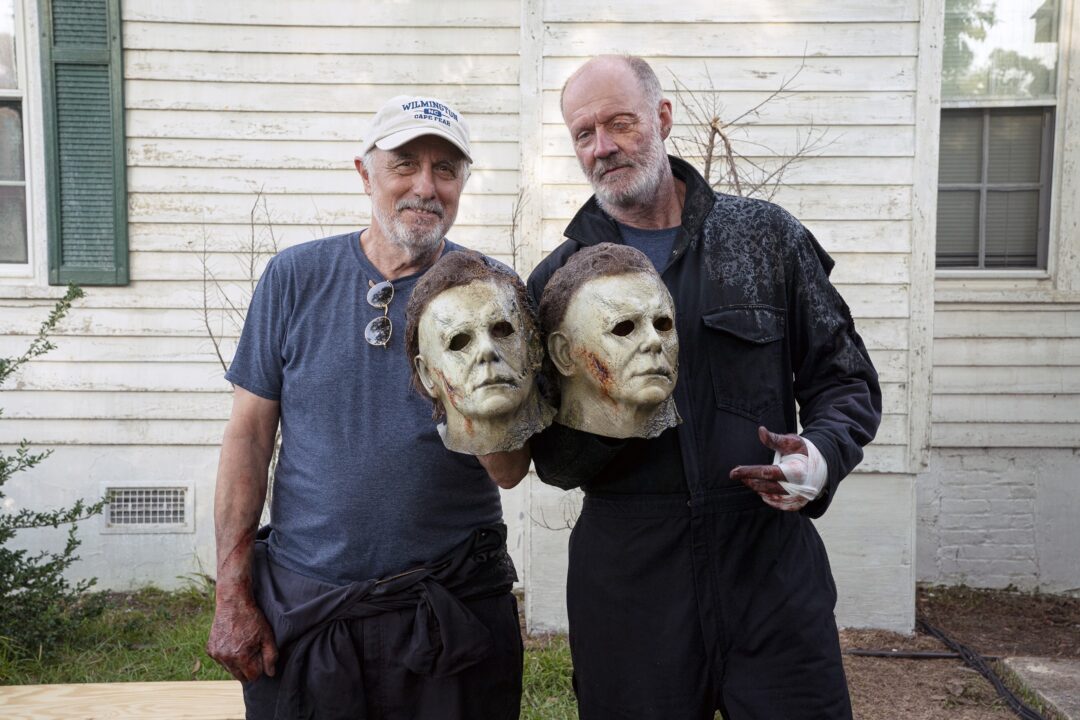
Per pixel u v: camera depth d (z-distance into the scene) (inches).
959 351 211.6
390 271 85.4
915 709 152.1
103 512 202.2
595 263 71.4
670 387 70.1
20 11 194.5
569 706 144.3
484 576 84.8
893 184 179.2
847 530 183.6
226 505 84.1
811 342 86.6
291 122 195.9
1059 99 208.8
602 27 179.3
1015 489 214.4
